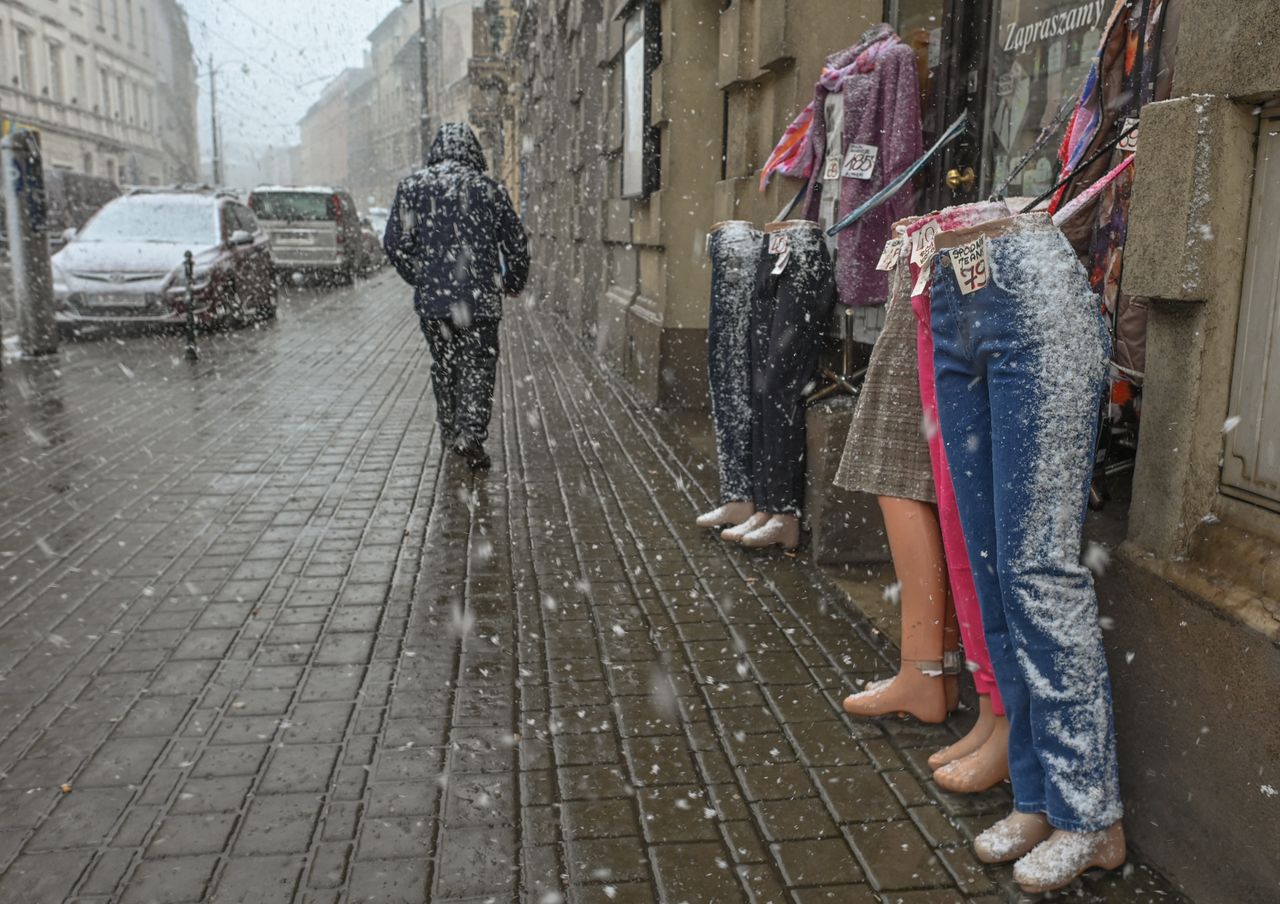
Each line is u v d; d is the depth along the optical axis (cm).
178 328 1354
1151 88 299
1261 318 223
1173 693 237
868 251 458
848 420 450
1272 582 215
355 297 2114
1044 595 237
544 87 2081
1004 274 238
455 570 468
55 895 241
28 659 369
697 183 841
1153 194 234
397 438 745
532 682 355
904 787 288
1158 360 242
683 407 873
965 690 334
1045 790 246
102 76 5109
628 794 286
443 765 301
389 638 392
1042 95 402
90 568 462
